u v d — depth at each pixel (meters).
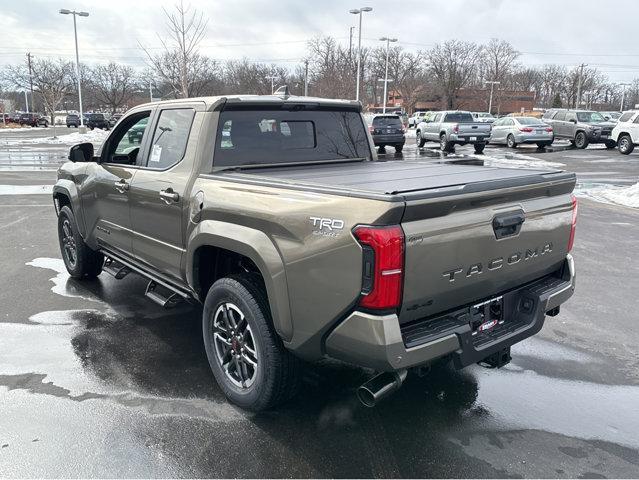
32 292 5.71
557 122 27.19
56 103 67.69
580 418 3.47
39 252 7.29
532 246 3.30
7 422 3.32
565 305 5.49
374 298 2.59
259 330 3.22
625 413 3.53
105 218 4.97
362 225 2.58
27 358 4.19
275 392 3.28
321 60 56.62
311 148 4.45
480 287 3.04
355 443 3.16
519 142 25.91
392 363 2.63
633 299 5.66
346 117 4.75
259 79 67.00
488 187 2.94
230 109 3.90
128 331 4.73
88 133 39.31
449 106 80.88
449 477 2.88
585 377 4.01
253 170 3.95
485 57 83.44
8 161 20.48
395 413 3.49
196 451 3.06
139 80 70.81
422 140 27.45
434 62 80.75
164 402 3.58
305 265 2.85
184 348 4.40
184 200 3.75
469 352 2.94
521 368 4.14
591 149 25.77
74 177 5.48
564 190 3.56
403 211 2.54
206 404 3.56
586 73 96.75
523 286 3.51
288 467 2.94
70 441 3.14
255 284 3.32
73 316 5.06
